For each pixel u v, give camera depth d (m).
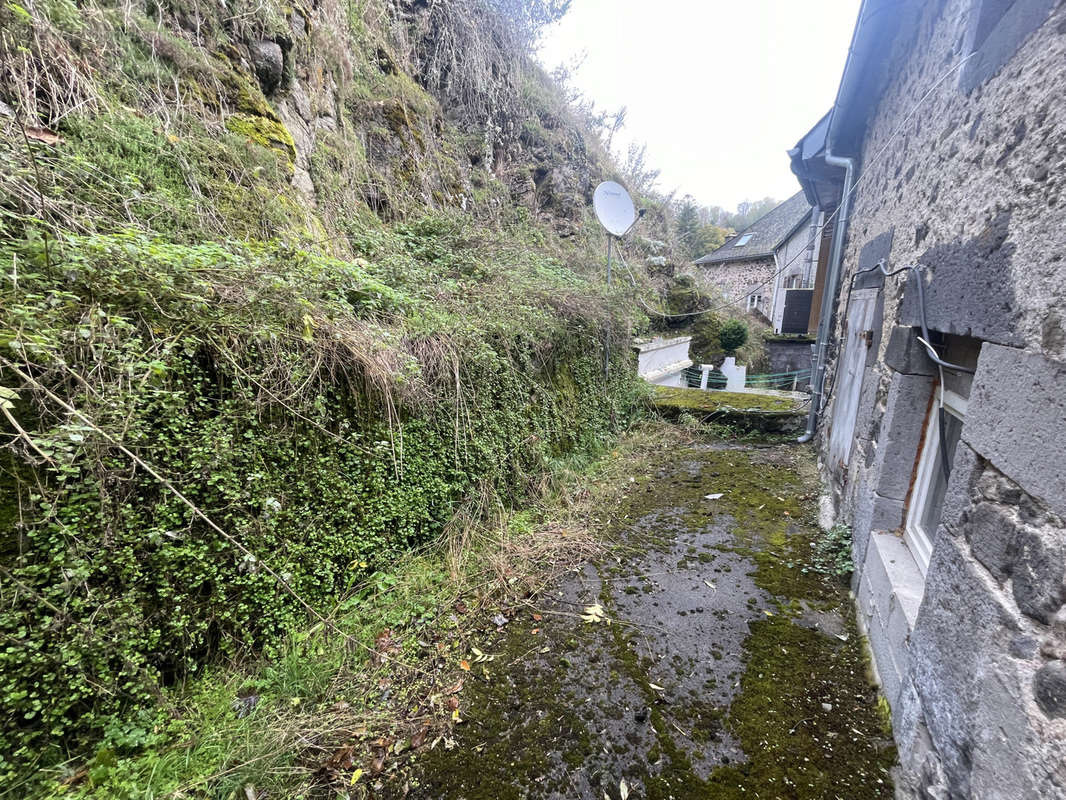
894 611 1.59
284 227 2.77
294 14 3.70
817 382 4.78
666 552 2.72
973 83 1.36
